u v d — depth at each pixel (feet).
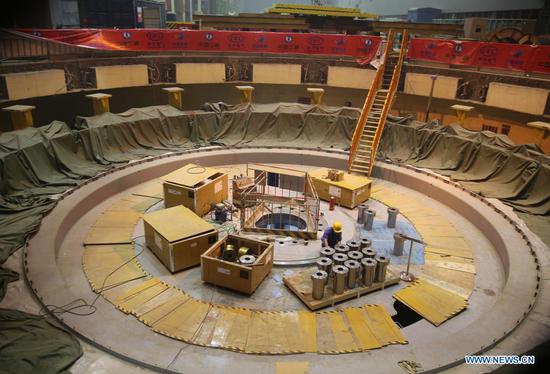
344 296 32.07
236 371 23.24
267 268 35.17
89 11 93.40
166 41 75.51
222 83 83.46
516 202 46.73
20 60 63.82
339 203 48.60
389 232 43.75
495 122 71.97
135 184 53.62
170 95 72.64
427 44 73.51
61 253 37.88
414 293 33.24
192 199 43.01
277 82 83.41
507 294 31.19
